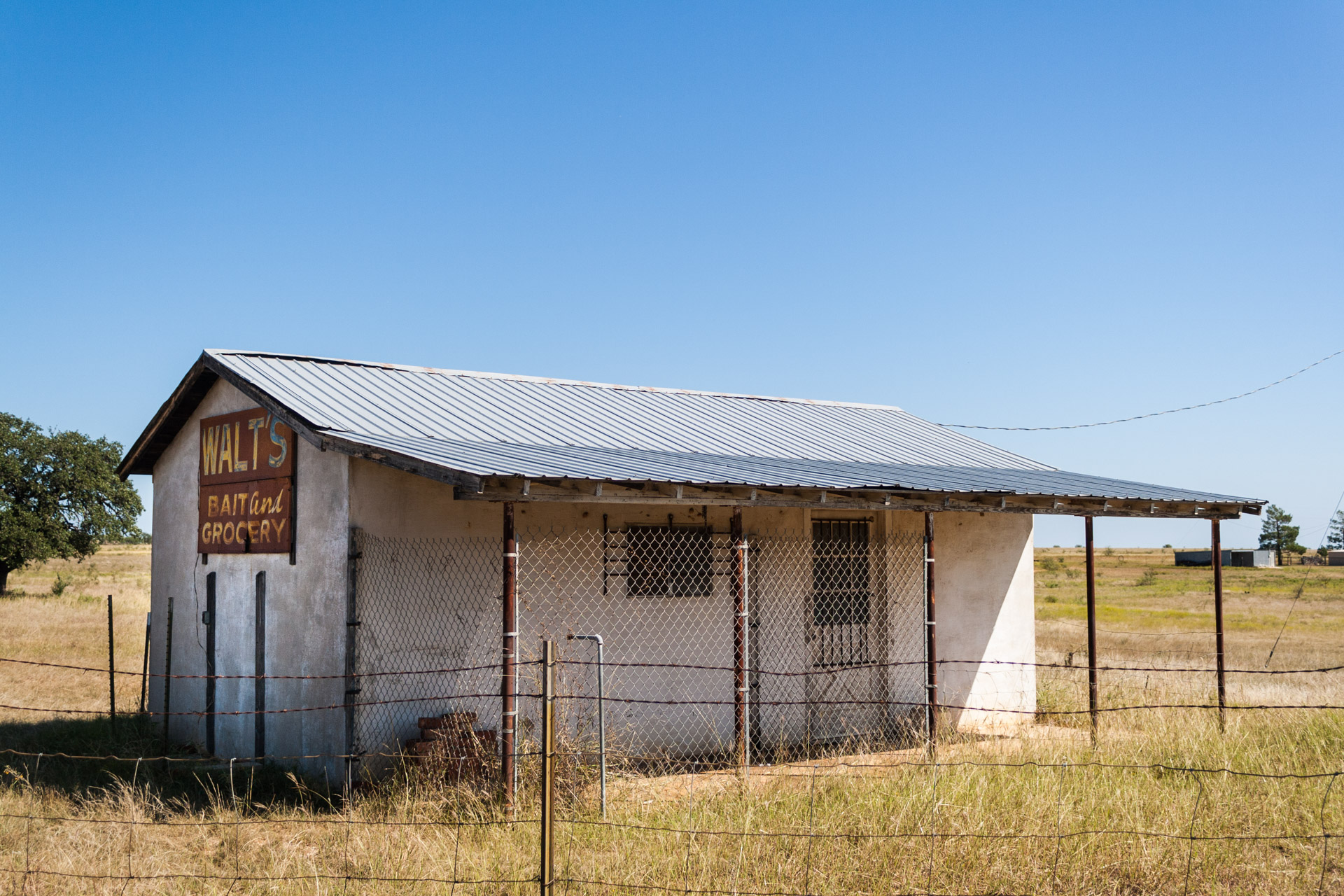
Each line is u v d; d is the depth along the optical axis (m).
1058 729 12.16
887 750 11.46
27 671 17.12
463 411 12.13
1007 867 6.35
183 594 12.52
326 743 9.63
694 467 10.12
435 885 6.23
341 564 9.59
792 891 6.05
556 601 10.57
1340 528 99.38
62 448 44.72
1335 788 8.19
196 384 12.12
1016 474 13.84
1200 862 6.56
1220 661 11.75
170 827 8.04
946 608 13.27
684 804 7.96
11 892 6.37
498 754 8.80
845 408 17.36
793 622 12.19
